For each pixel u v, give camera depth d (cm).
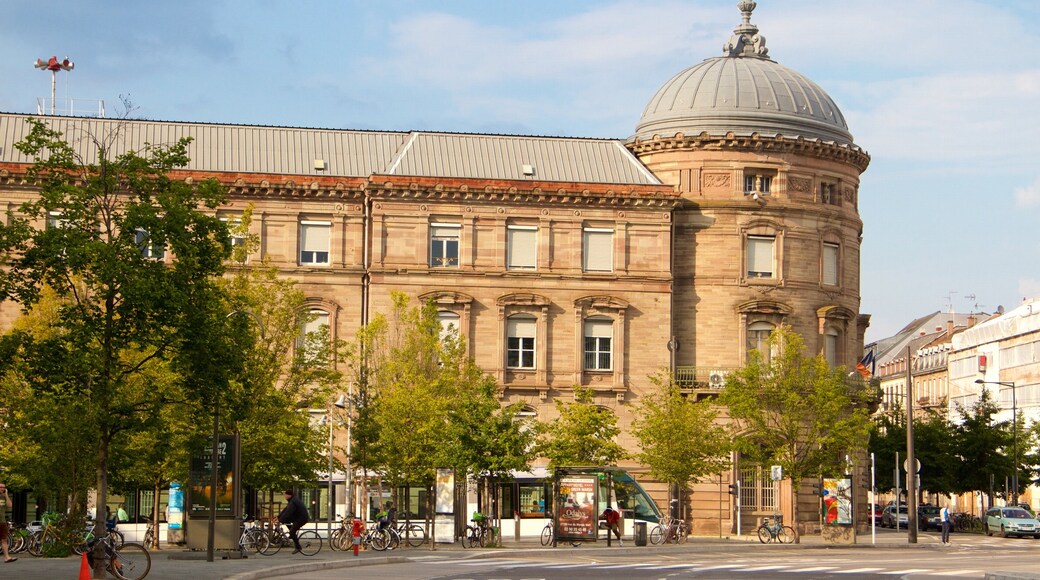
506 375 7712
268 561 4688
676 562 5128
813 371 7394
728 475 7938
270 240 7631
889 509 10869
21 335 4284
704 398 7794
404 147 8050
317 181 7650
